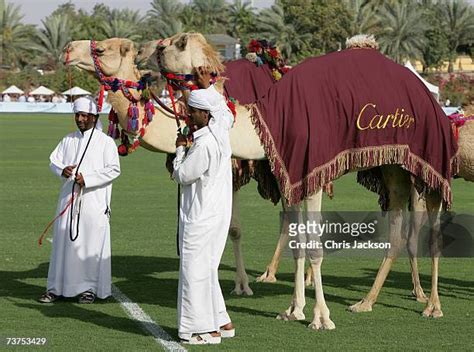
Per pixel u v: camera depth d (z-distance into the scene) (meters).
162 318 9.73
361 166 9.59
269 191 10.91
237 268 11.24
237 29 99.19
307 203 9.42
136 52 10.62
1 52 92.56
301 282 9.75
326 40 80.12
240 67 11.59
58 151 10.73
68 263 10.46
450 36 91.31
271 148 9.30
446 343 8.80
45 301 10.53
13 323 9.49
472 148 10.45
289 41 80.31
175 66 10.21
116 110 10.55
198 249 8.45
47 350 8.44
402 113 9.70
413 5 84.94
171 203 19.89
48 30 91.75
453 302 10.82
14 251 13.98
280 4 82.50
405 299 10.95
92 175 10.41
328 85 9.53
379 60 9.86
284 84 9.51
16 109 77.00
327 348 8.57
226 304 10.62
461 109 10.91
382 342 8.82
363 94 9.58
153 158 33.34
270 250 14.45
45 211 18.41
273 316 9.95
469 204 19.89
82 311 10.09
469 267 13.15
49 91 82.12
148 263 13.26
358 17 80.75
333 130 9.45
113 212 18.44
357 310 10.23
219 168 8.45
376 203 19.88
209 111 8.45
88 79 74.88
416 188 9.97
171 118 10.50
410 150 9.77
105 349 8.45
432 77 69.38
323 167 9.32
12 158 31.17
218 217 8.46
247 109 9.64
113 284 11.73
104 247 10.59
